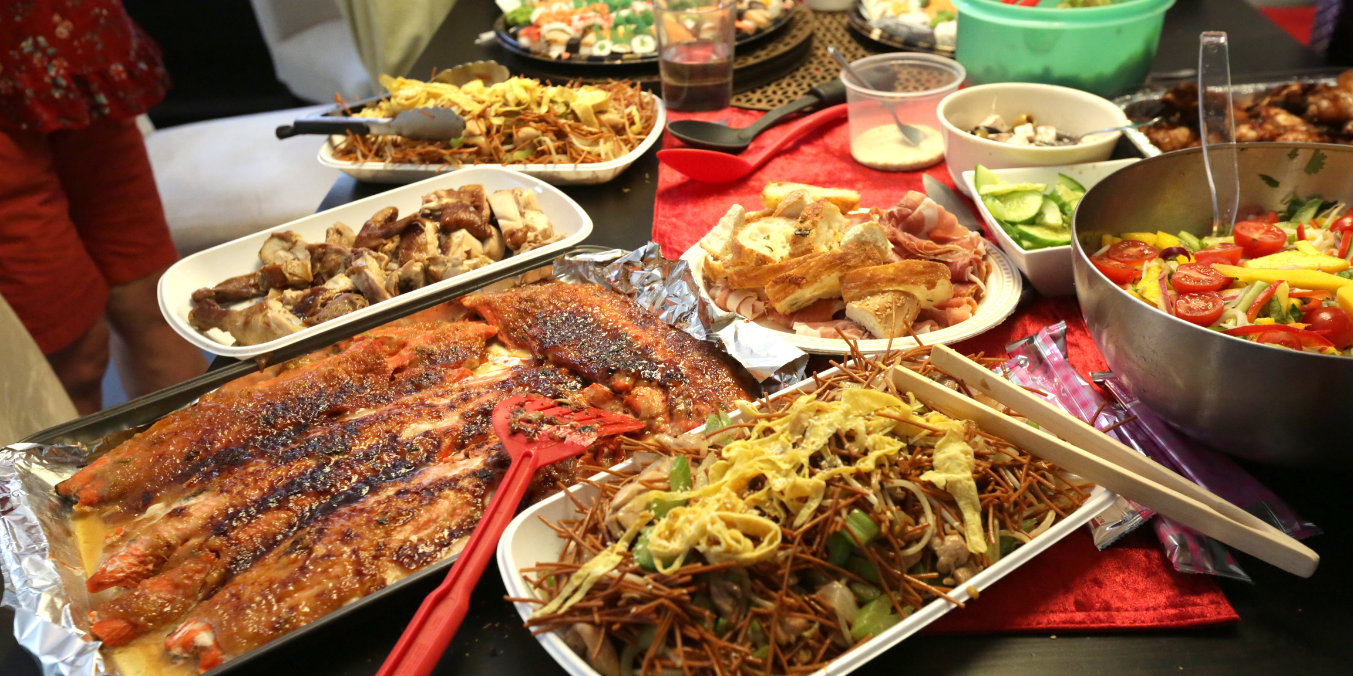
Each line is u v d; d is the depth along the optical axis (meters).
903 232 1.83
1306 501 1.29
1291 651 1.11
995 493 1.17
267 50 5.79
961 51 2.52
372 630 1.20
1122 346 1.29
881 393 1.19
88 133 2.91
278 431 1.55
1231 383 1.14
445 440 1.47
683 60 2.61
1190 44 3.00
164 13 5.48
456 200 2.15
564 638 1.04
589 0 3.33
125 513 1.44
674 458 1.19
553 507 1.20
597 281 1.88
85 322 2.99
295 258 2.01
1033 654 1.12
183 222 4.07
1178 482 1.14
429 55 3.32
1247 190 1.66
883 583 1.07
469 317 1.87
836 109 2.61
